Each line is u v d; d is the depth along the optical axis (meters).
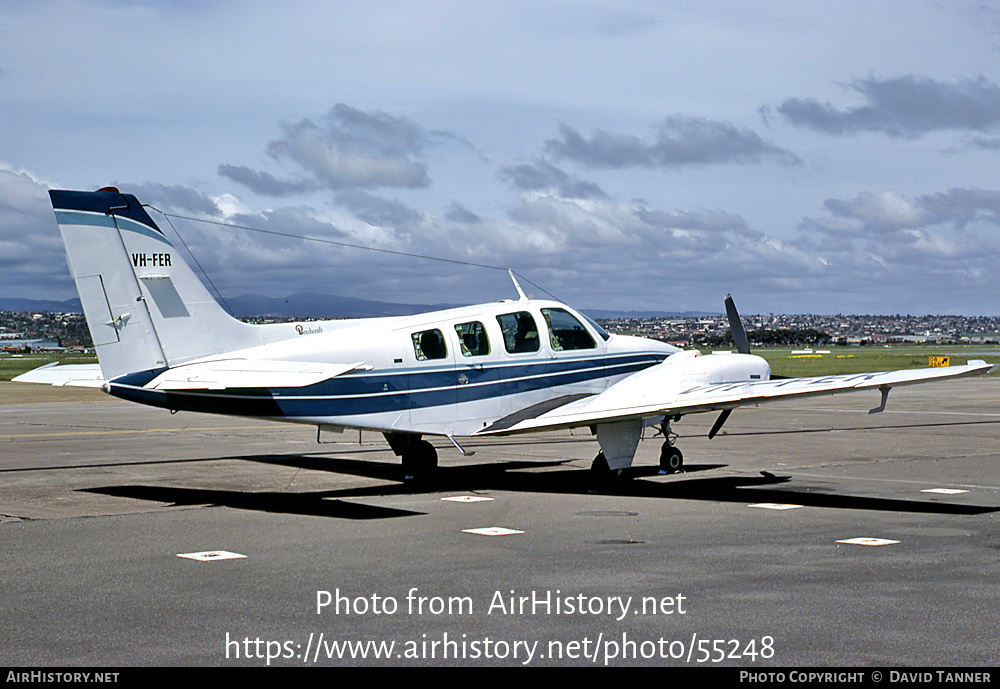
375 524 9.96
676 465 14.29
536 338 13.70
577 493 12.45
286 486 13.23
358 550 8.52
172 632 5.97
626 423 12.88
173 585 7.18
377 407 12.23
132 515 10.61
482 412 13.13
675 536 9.19
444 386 12.77
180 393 11.41
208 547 8.70
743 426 23.62
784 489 12.68
